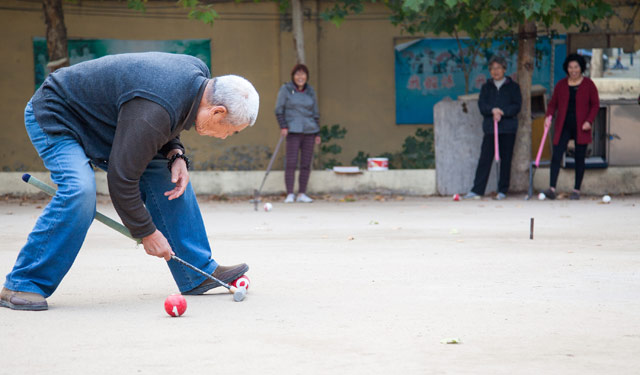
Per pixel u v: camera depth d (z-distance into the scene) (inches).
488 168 499.2
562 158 498.9
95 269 222.4
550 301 169.8
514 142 494.3
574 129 481.4
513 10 492.4
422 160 673.6
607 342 132.2
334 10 544.4
